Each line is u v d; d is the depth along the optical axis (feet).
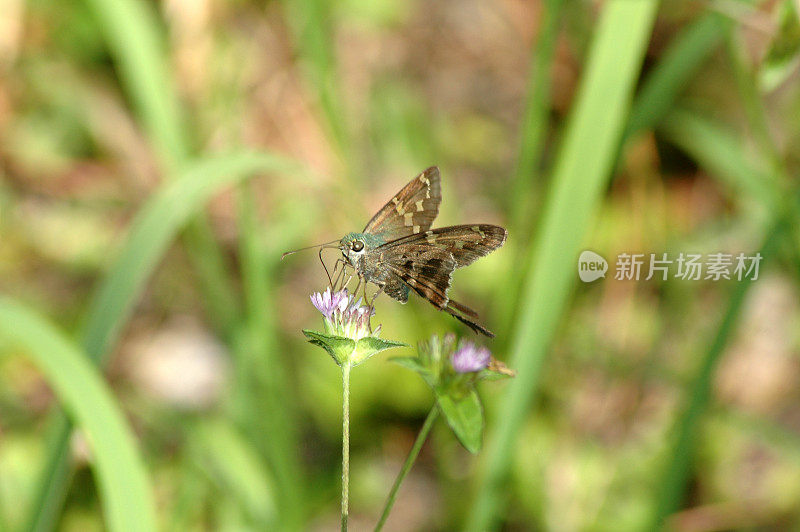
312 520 1.68
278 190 2.00
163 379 1.88
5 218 2.02
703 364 1.48
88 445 1.37
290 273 1.97
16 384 1.74
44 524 1.38
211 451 1.59
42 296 1.93
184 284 2.01
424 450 1.77
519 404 1.47
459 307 1.33
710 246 1.98
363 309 1.28
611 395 1.80
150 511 1.36
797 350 1.96
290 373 1.76
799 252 1.53
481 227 1.35
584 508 1.69
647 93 1.57
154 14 1.96
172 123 1.63
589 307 1.90
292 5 2.02
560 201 1.47
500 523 1.65
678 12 2.06
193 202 1.50
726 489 1.73
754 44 1.80
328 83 1.70
